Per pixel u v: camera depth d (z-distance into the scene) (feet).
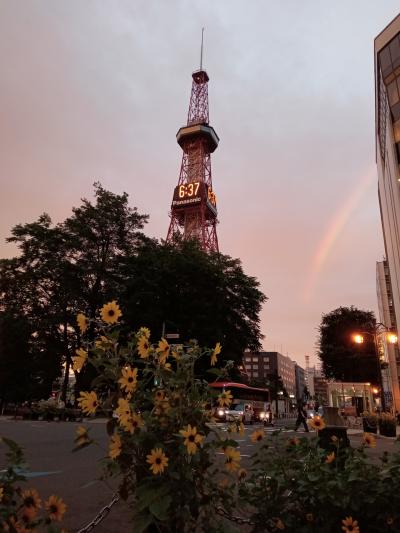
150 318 130.00
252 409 127.54
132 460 9.59
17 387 203.92
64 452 40.19
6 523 8.03
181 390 10.58
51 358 176.96
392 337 108.78
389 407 164.04
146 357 10.80
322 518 11.36
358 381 165.78
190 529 9.75
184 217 316.40
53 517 8.71
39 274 150.51
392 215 148.66
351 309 177.68
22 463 9.14
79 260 154.61
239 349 150.41
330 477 11.57
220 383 131.23
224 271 156.04
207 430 10.38
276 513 11.84
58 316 146.82
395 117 125.08
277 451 13.19
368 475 11.59
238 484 12.25
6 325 158.92
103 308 11.06
